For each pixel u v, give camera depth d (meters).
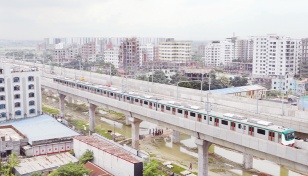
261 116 85.56
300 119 81.75
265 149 64.94
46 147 89.00
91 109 122.00
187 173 85.06
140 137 117.88
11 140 86.38
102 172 71.12
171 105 88.75
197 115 81.19
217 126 76.31
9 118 115.75
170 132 125.25
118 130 125.88
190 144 111.19
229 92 171.00
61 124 109.19
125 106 102.88
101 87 118.12
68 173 67.25
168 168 88.81
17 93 116.94
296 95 178.25
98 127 127.75
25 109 119.31
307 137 76.81
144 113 95.69
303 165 60.41
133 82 147.62
